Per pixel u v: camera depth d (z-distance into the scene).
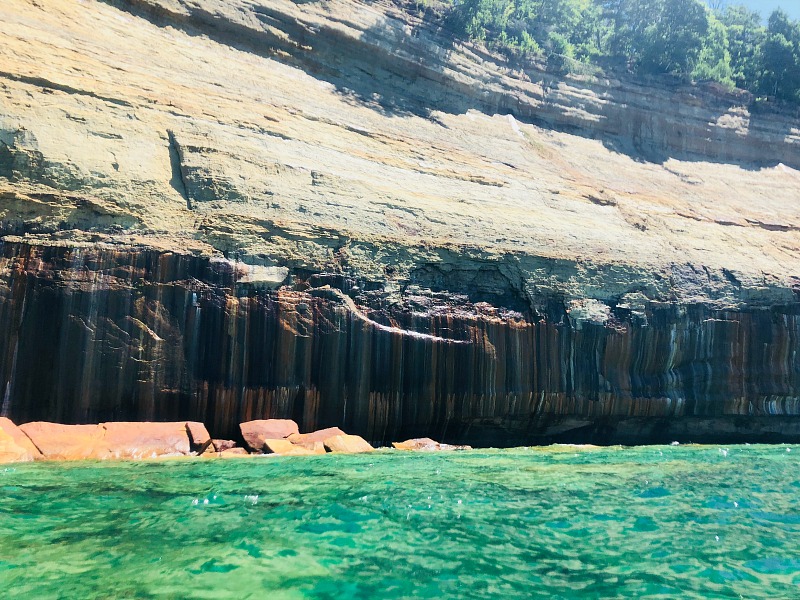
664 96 31.22
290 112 19.53
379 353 14.94
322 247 15.41
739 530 7.16
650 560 6.09
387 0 26.52
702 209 25.27
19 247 12.38
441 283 16.66
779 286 20.69
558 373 17.05
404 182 19.11
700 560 6.11
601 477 10.55
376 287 15.55
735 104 32.91
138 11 19.59
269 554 5.91
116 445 11.61
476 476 10.38
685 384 18.67
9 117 13.56
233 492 8.43
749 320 19.88
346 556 5.95
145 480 9.14
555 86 29.12
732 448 16.80
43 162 13.47
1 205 12.59
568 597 5.15
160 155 15.40
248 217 14.98
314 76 22.77
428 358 15.44
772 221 26.02
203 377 13.23
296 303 14.41
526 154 25.05
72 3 17.75
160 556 5.77
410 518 7.32
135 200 14.20
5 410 11.70
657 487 9.64
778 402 19.66
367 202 17.34
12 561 5.53
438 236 17.47
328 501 8.01
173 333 13.16
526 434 17.22
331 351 14.46
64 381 12.16
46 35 16.09
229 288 13.85
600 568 5.84
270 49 22.00
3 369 11.80
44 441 11.25
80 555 5.74
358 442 13.80
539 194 21.58
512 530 6.99
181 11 20.25
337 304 14.77
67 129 14.33
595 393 17.41
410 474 10.34
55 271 12.48
